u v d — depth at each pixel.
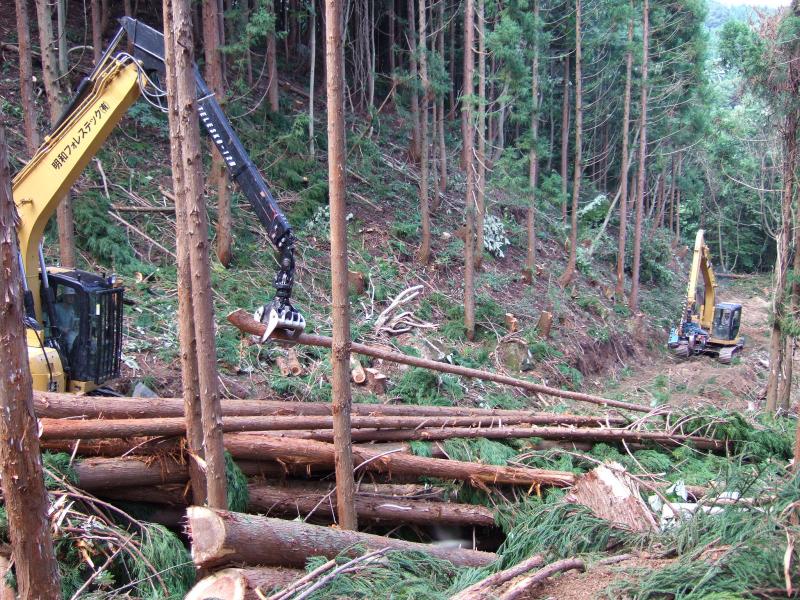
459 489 6.87
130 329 9.85
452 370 7.97
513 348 13.95
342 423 5.48
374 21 21.94
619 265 22.00
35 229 6.49
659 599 3.61
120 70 6.45
